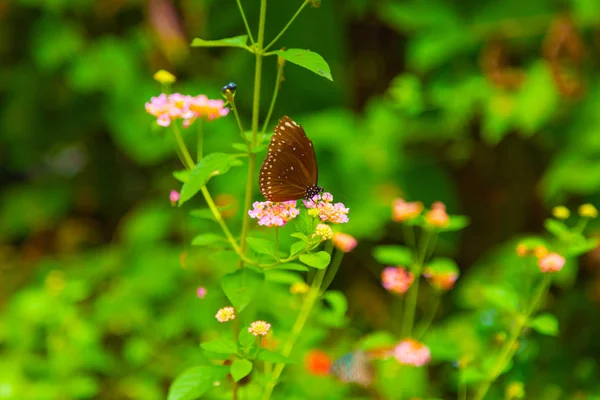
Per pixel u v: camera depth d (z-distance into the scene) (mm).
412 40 1702
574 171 1491
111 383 1395
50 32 1937
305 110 1843
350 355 1280
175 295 1555
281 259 1037
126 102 1874
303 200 1005
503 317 1220
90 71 1880
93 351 1362
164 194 1906
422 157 1776
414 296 1214
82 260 1871
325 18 1761
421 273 1197
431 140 1769
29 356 1379
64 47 1922
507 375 1259
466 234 1886
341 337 1399
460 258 1893
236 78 1835
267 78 1813
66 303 1385
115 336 1541
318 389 1252
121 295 1506
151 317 1485
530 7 1625
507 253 1453
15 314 1447
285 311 1302
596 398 1270
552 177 1522
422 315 1696
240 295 1031
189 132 1725
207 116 1072
